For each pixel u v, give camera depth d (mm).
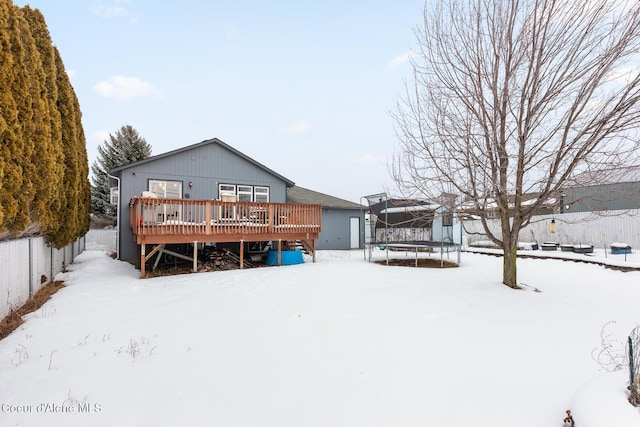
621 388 2535
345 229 19094
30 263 6496
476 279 8125
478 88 6457
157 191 12438
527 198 6750
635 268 8914
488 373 3273
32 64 7039
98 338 4215
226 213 10758
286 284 7746
